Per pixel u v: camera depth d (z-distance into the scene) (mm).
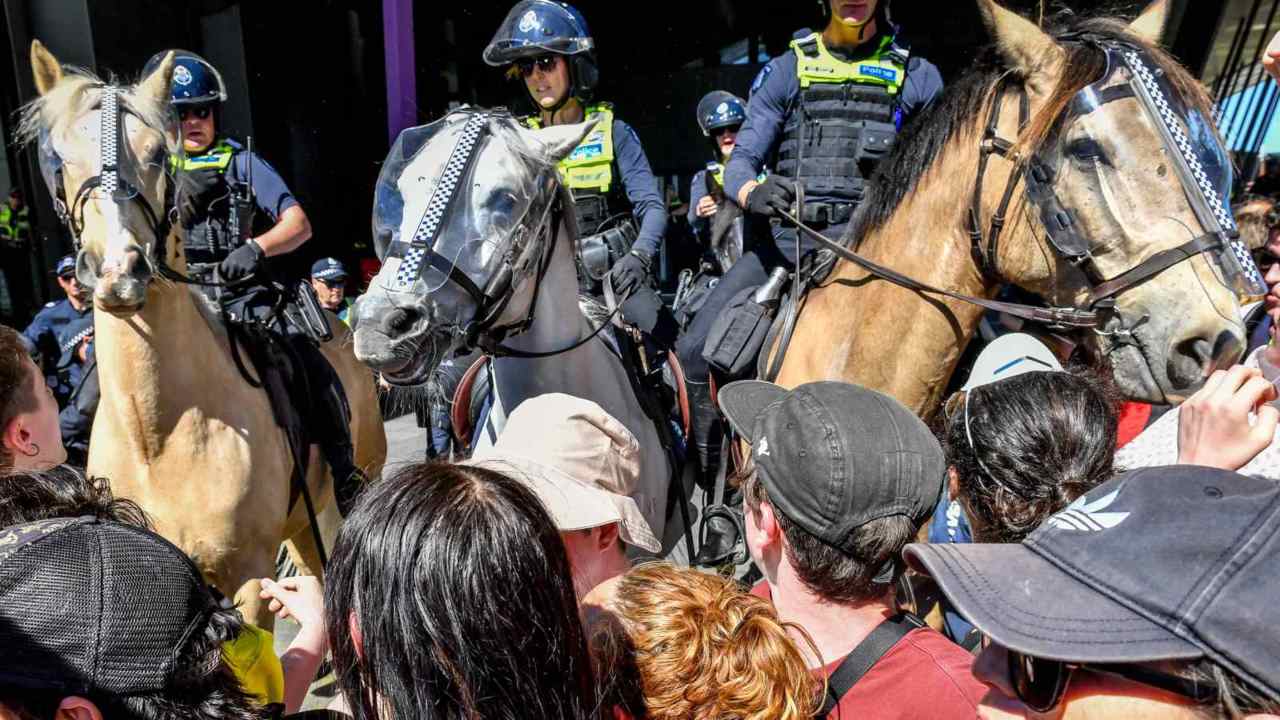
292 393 3006
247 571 2598
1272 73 1816
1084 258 1930
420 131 2303
